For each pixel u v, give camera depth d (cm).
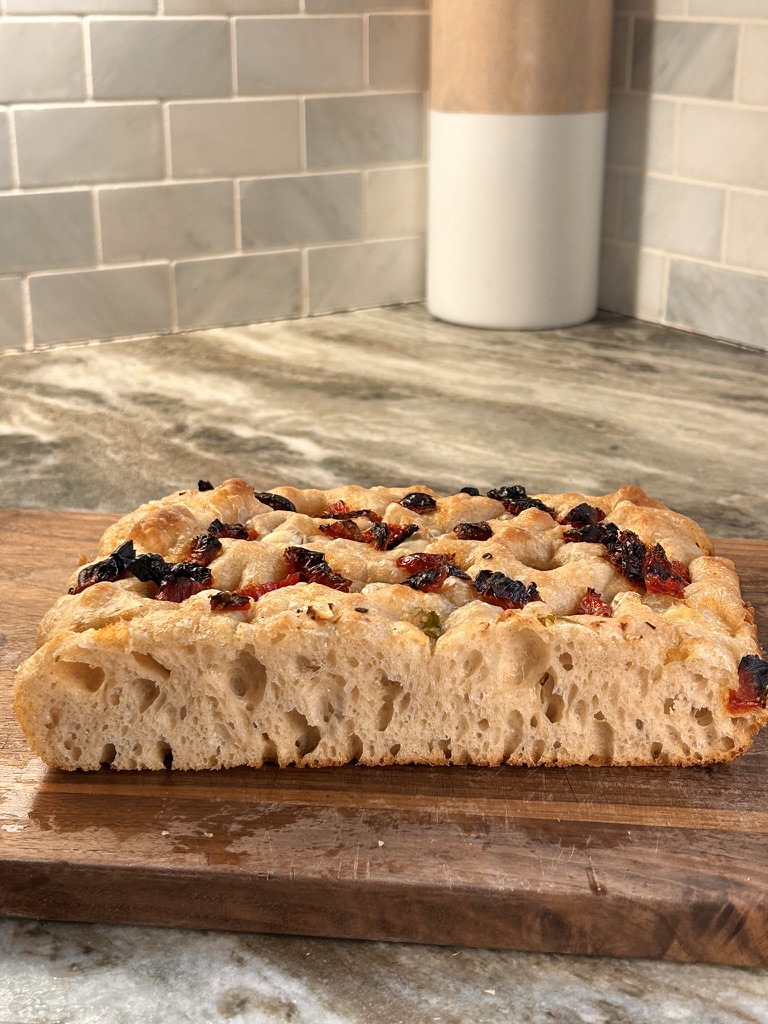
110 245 111
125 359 109
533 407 96
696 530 60
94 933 42
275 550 54
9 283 108
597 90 110
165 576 52
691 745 48
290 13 112
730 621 51
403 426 91
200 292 117
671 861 42
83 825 44
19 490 79
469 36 106
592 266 118
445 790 47
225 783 47
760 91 102
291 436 89
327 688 48
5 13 100
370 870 41
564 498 62
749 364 106
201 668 47
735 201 107
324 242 122
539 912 40
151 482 81
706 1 105
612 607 51
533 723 48
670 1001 38
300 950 41
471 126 110
